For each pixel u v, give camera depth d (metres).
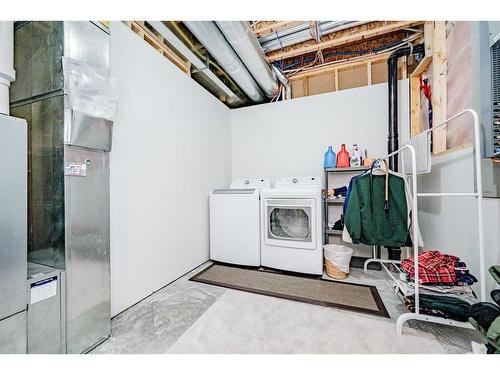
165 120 2.28
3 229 1.01
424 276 1.50
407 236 2.03
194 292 2.08
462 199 1.73
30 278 1.11
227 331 1.52
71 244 1.28
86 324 1.34
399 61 3.06
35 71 1.33
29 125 1.36
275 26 2.46
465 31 1.77
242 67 2.70
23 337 1.07
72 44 1.29
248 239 2.73
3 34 1.24
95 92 1.38
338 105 3.17
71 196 1.28
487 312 1.03
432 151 2.22
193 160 2.74
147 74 2.06
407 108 2.81
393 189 2.05
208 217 3.03
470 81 1.69
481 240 1.30
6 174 1.02
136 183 1.93
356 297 1.96
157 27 2.07
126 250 1.83
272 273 2.54
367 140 3.04
